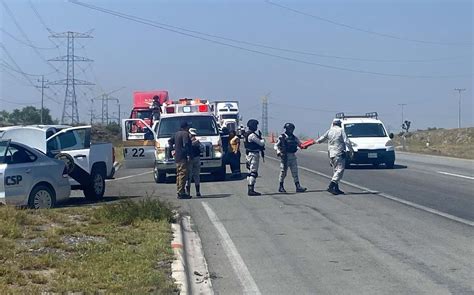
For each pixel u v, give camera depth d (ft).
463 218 57.21
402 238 48.85
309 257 43.57
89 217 54.95
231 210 64.75
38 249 42.88
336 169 75.31
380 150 112.06
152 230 50.67
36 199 59.62
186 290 35.32
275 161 143.33
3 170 57.21
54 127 71.26
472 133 288.51
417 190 79.00
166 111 108.78
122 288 34.22
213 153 94.32
